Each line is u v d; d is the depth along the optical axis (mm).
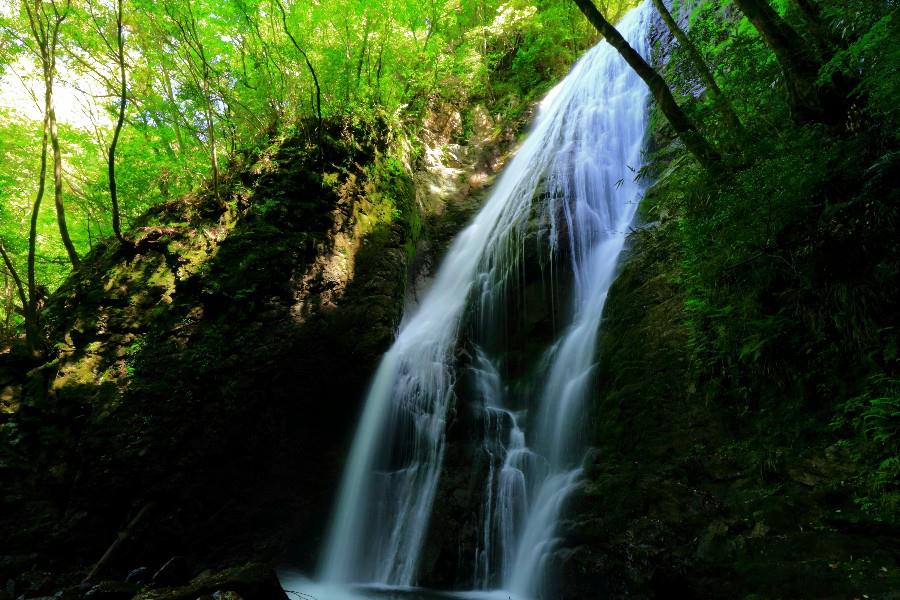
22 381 7824
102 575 6883
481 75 18344
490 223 12609
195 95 10695
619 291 7961
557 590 5688
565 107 15000
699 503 5078
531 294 9969
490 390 9273
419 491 8172
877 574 3654
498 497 7371
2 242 8969
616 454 6340
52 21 9383
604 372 7281
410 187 12781
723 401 5543
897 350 4195
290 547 8266
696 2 10727
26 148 10883
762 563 4254
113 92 11219
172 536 7562
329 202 10430
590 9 6340
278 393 8797
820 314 4773
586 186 11219
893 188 4199
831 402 4684
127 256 9062
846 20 4727
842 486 4258
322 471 8953
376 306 10094
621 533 5434
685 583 4668
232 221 9719
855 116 4711
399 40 13398
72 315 8453
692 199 6113
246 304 9008
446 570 7148
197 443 8008
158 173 12062
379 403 9328
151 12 9484
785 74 5211
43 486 7211
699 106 6840
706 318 6043
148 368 8156
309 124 11367
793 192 4785
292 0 11750
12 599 6078
